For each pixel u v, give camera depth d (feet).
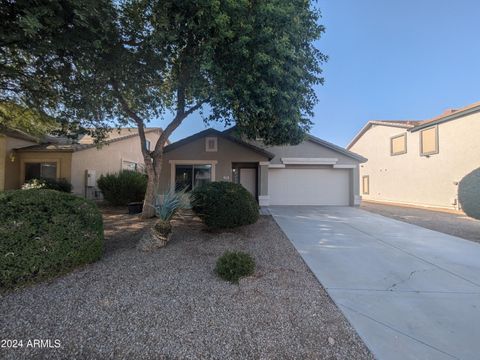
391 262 16.17
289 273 13.96
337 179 47.93
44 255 11.73
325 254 17.62
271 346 8.04
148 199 28.48
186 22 17.19
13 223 11.19
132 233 21.76
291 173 48.06
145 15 19.19
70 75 20.99
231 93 18.80
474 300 11.27
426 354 7.77
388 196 63.52
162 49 19.16
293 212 38.40
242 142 42.27
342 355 7.69
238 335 8.51
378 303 10.89
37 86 20.77
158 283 12.17
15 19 13.96
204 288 11.80
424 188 51.44
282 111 21.98
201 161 42.70
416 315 9.97
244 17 17.31
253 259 14.49
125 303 10.31
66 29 15.39
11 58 20.21
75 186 44.75
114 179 39.86
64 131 29.12
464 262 16.31
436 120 47.80
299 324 9.20
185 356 7.57
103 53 18.47
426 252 18.40
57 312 9.57
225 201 21.50
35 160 44.68
